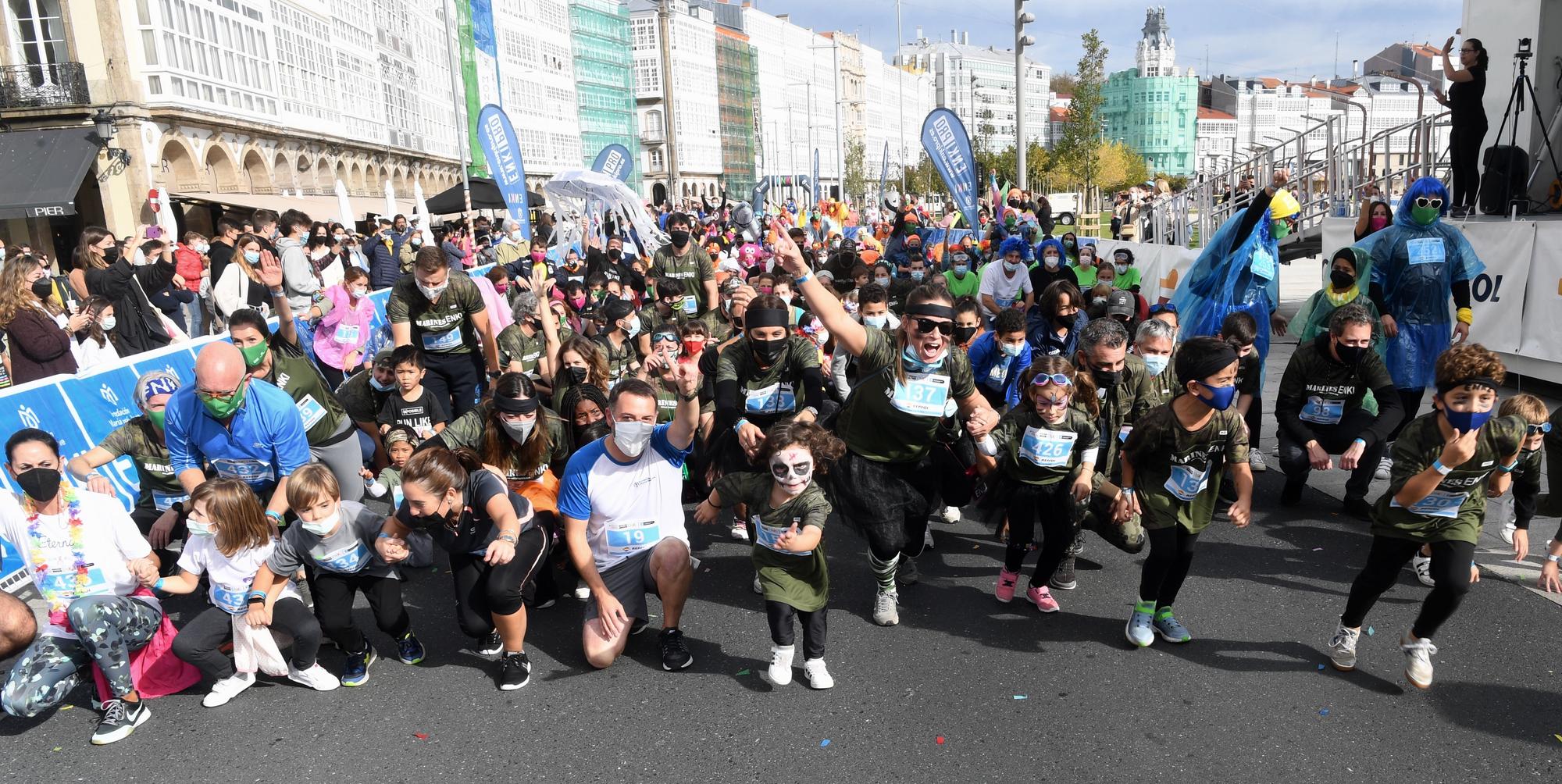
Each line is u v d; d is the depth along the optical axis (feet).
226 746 13.01
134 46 75.56
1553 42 35.32
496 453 16.22
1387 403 19.03
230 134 89.35
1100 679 14.11
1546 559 16.08
